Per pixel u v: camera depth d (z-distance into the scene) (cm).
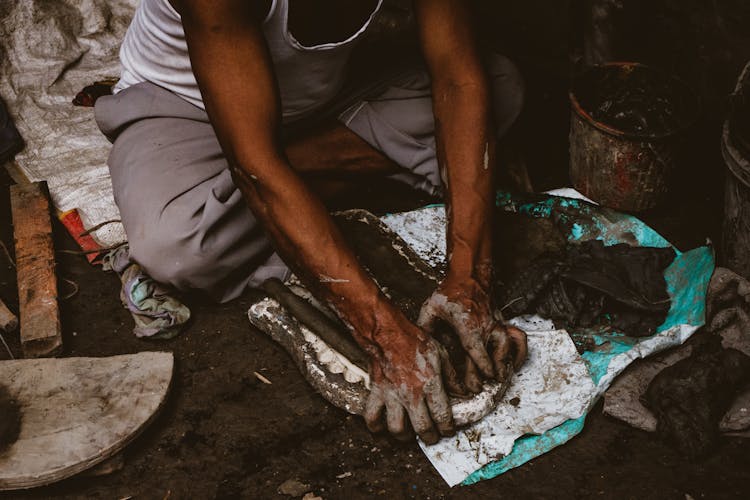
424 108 280
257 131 208
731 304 255
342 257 213
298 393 244
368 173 291
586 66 353
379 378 215
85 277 281
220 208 248
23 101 338
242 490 220
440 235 282
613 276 257
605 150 285
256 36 206
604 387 237
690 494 217
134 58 276
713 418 227
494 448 224
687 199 305
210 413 239
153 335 257
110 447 219
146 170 258
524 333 230
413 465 224
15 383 232
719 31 307
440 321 237
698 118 284
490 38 369
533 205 292
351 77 278
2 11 349
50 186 308
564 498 217
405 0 297
